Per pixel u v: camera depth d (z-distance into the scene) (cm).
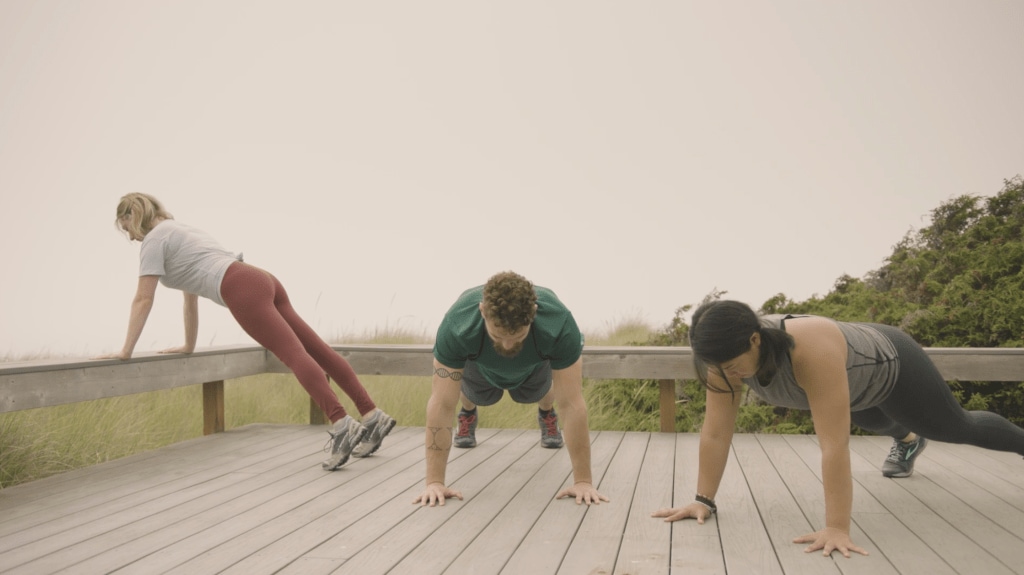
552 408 427
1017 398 475
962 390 491
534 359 299
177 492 336
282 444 453
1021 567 230
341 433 374
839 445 243
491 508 303
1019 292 537
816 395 243
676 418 586
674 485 339
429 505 308
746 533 266
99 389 383
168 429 539
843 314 634
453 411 316
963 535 262
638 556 243
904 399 268
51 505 315
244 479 361
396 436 478
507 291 255
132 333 391
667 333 758
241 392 629
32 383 346
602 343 923
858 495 316
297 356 381
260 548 256
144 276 390
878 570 228
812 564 234
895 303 611
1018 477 346
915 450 342
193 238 400
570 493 316
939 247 736
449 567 235
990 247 616
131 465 394
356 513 298
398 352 502
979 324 536
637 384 625
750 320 231
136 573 235
